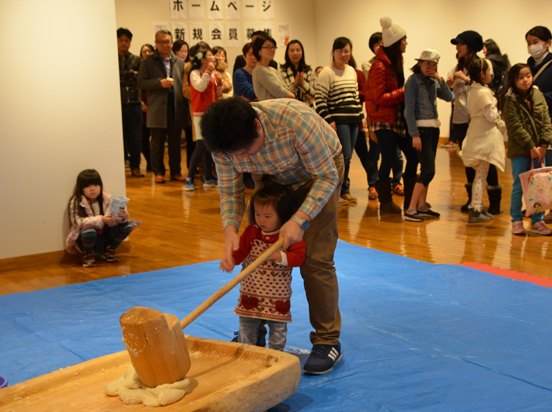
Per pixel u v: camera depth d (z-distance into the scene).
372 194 6.23
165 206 5.92
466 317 2.74
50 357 2.35
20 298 3.17
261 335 2.33
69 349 2.43
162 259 4.01
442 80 4.95
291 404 1.91
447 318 2.73
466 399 1.92
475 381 2.06
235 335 2.41
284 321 2.08
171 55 7.21
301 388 2.03
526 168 4.39
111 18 4.03
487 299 3.00
